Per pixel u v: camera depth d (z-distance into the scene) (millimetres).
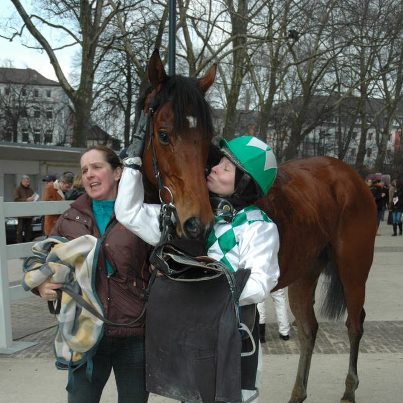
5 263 4699
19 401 3480
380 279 8391
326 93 27938
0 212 4691
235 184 2047
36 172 18453
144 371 2168
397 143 52062
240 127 23562
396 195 15633
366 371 4090
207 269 1825
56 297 2066
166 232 1953
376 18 15336
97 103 24156
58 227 2219
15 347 4695
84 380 2100
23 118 48844
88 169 2178
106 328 2072
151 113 2145
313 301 3631
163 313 1888
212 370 1808
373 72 25281
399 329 5352
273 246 1937
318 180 3420
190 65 15562
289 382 3855
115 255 2076
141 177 2057
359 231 3553
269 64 20547
